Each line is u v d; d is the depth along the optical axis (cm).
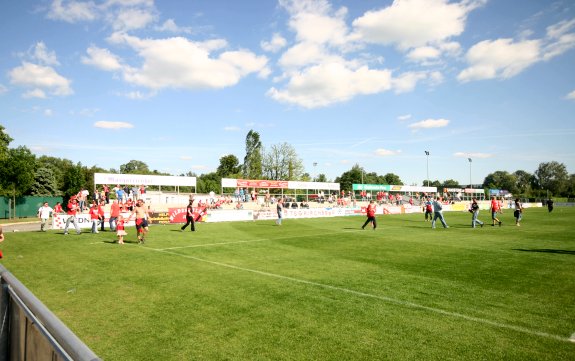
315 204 4778
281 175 8750
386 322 588
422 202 5994
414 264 1096
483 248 1433
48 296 743
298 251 1370
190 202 2186
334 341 510
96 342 509
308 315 622
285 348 487
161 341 512
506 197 8712
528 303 691
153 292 773
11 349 301
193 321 593
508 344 500
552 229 2255
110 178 3194
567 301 705
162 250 1393
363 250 1394
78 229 2011
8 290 309
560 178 14125
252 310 650
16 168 4394
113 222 2206
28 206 4044
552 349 484
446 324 578
